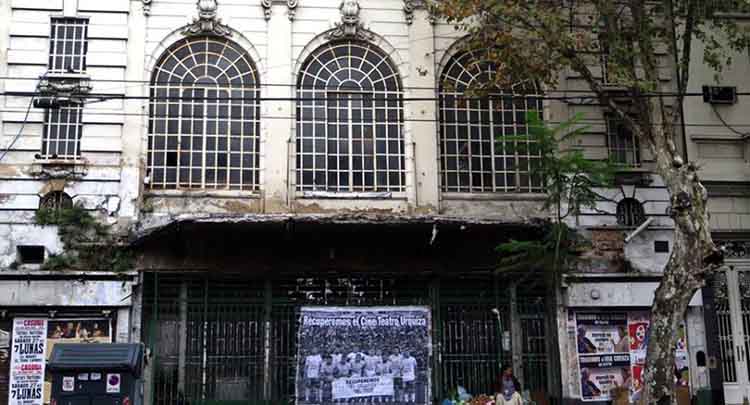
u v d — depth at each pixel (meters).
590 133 21.39
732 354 20.92
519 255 18.81
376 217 18.84
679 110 18.08
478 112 21.48
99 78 20.30
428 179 20.72
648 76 16.97
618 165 19.73
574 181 18.97
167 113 20.62
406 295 20.30
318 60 21.28
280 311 19.83
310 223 18.67
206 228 18.81
